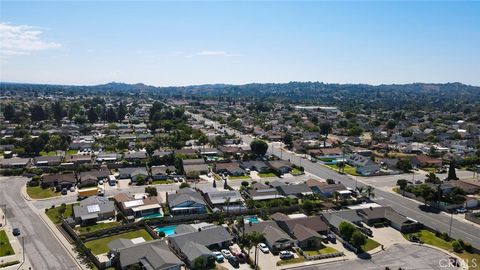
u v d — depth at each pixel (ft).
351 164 526.16
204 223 288.51
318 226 282.97
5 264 223.71
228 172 458.50
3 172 428.97
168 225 294.05
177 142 590.96
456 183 412.16
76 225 291.58
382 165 528.22
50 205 333.01
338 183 414.41
